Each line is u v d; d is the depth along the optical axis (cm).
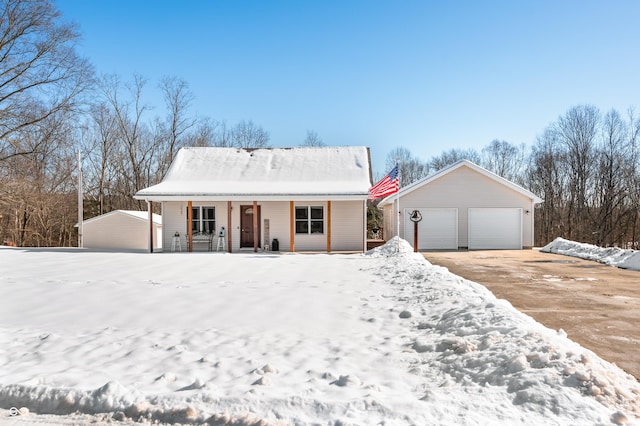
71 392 383
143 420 351
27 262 1466
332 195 1881
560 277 1215
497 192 2295
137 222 2484
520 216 2298
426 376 430
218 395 373
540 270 1380
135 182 4034
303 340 555
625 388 372
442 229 2297
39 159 3281
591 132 3875
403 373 440
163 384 405
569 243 1989
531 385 374
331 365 460
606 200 3631
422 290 844
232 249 2047
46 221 3475
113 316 683
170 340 550
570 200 3956
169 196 1888
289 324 637
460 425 324
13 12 2655
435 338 540
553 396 354
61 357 486
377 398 365
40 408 375
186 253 1875
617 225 3669
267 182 2153
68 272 1192
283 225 2059
